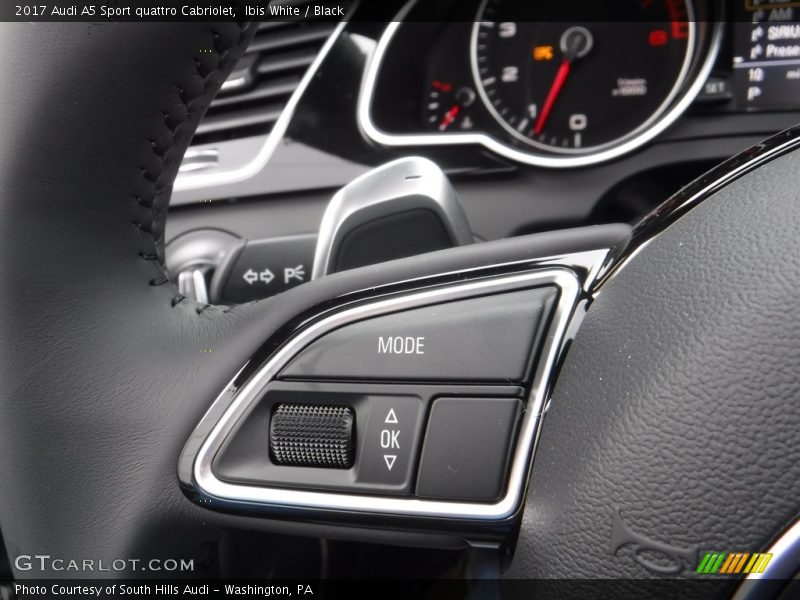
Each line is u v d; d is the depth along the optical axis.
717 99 2.02
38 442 0.57
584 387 0.52
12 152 0.54
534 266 0.55
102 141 0.54
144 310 0.59
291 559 0.90
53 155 0.54
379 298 0.57
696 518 0.47
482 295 0.55
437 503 0.55
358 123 1.89
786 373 0.46
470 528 0.55
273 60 1.82
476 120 2.13
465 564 1.19
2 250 0.55
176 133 0.56
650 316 0.51
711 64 2.00
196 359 0.59
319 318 0.58
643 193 2.09
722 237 0.50
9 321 0.56
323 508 0.57
